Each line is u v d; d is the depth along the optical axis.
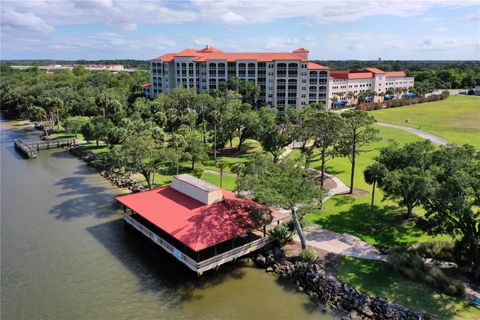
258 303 35.62
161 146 89.69
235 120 89.31
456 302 33.44
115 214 57.53
